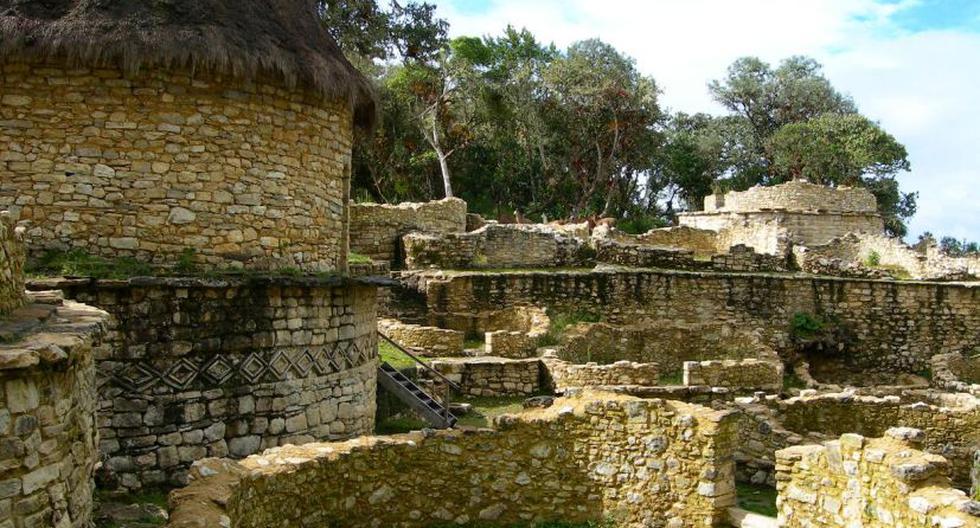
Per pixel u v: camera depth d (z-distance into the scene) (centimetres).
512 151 5309
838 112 6312
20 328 540
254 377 1122
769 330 2875
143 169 1082
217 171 1123
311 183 1238
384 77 4947
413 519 970
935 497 764
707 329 2489
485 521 1002
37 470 477
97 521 847
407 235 2888
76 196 1061
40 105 1055
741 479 1212
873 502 827
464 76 4588
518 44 5297
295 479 855
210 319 1084
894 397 1627
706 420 981
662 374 2395
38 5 1076
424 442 984
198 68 1108
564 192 5397
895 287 3027
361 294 1333
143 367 1036
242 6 1181
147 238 1084
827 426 1500
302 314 1183
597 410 1028
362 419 1323
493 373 1973
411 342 2106
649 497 1002
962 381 2719
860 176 5875
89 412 585
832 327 2975
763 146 6241
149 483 1035
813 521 895
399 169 4812
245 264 1143
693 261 3155
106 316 666
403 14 2892
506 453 1017
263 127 1166
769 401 1469
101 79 1068
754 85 6444
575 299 2734
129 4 1098
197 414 1073
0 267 585
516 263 2969
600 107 5062
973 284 3053
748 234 3806
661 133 5606
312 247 1242
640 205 6156
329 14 2675
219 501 711
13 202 1044
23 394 462
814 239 4144
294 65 1182
